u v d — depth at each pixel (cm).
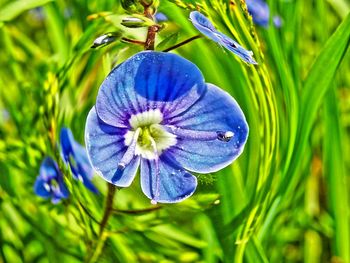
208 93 7
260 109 9
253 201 9
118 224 9
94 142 7
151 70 7
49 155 9
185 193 7
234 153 7
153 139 7
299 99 9
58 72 10
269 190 9
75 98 10
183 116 7
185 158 7
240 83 10
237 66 10
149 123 7
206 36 7
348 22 9
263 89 9
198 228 9
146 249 9
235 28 9
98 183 9
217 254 9
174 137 7
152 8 7
